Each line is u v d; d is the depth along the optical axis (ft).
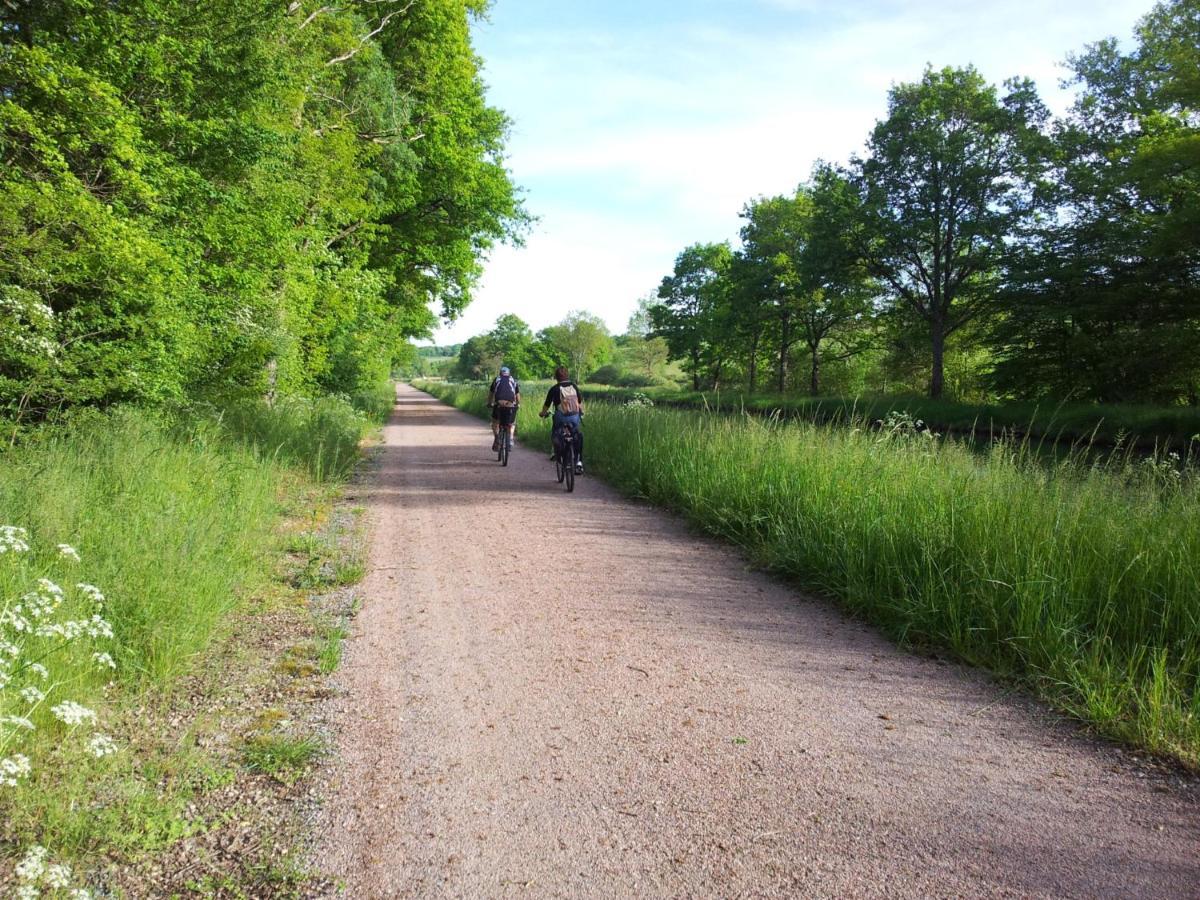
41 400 29.60
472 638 16.12
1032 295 85.76
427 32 76.95
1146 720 11.79
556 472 44.09
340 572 20.33
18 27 32.09
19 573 13.67
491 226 94.17
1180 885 8.27
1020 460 21.58
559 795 10.08
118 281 31.01
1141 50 83.71
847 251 108.47
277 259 43.83
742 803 9.89
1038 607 14.89
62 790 9.61
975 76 99.19
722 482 28.45
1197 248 65.36
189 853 8.80
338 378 90.84
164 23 33.94
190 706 12.60
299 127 47.85
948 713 12.71
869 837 9.14
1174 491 17.52
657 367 267.18
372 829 9.30
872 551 19.04
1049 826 9.40
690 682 13.89
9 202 26.63
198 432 31.50
